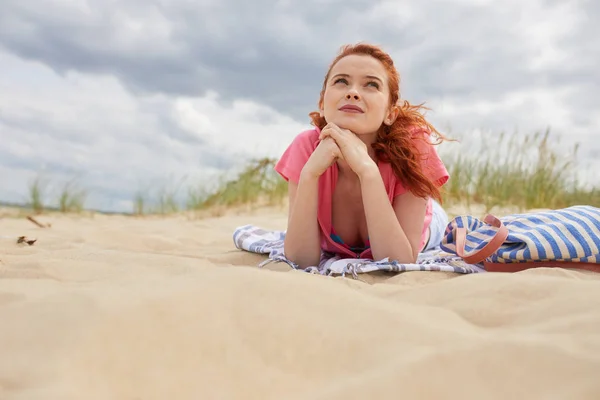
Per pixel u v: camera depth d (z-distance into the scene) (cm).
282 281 141
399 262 264
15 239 355
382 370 101
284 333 117
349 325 121
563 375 98
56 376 92
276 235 338
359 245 304
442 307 144
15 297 141
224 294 131
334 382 101
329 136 270
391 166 283
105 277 214
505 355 104
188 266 237
